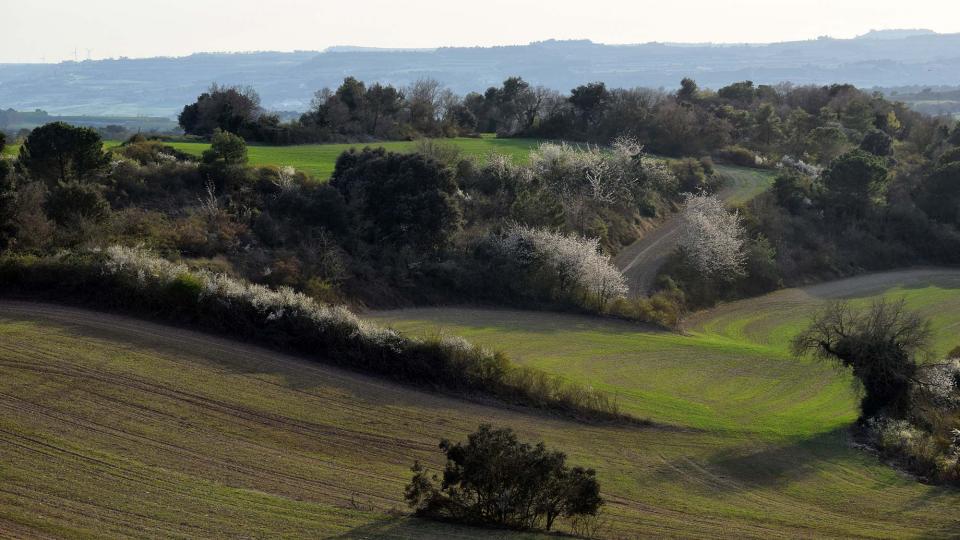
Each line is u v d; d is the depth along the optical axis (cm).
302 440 4006
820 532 3747
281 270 6538
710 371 6369
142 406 4050
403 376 5031
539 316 7350
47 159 6944
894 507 4172
